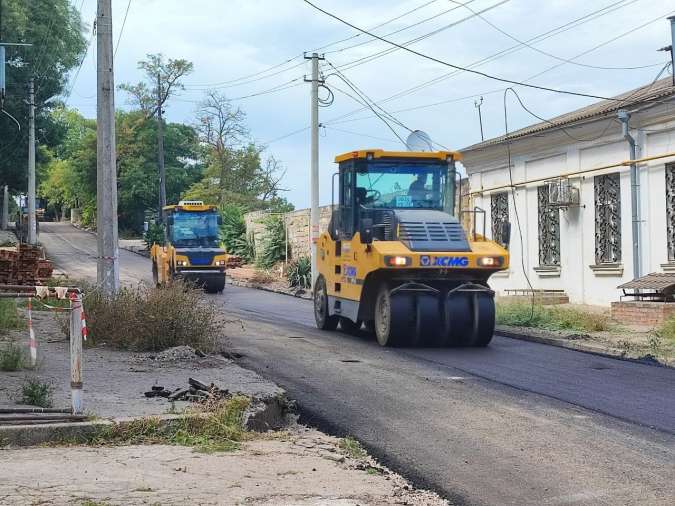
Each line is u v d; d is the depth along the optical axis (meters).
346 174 18.30
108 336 14.79
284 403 10.38
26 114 53.12
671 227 21.16
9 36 49.19
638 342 16.25
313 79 33.16
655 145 21.53
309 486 6.82
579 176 24.53
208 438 8.35
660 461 7.93
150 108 85.88
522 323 19.70
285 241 44.84
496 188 28.59
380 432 9.13
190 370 12.36
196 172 90.12
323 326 19.62
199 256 34.00
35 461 7.28
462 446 8.52
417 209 17.73
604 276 23.59
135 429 8.27
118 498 6.21
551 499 6.82
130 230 89.00
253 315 23.77
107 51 18.69
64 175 97.94
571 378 12.58
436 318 16.09
